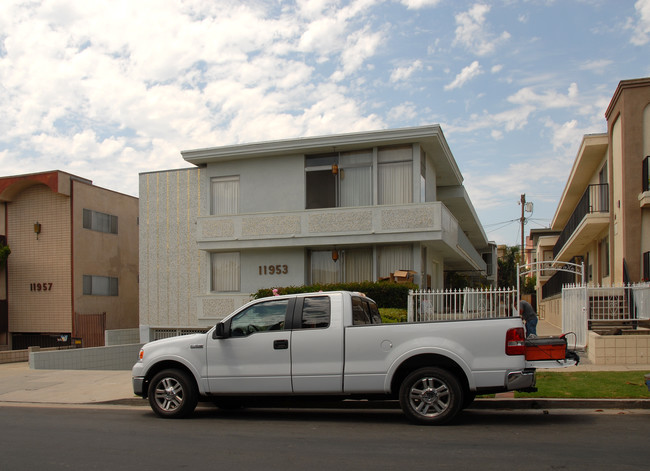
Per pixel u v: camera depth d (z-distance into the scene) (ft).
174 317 75.05
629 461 19.98
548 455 20.98
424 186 67.26
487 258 135.64
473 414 30.04
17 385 46.75
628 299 48.39
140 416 31.89
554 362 26.78
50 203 90.74
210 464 20.74
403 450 22.22
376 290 60.23
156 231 76.54
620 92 58.23
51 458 22.02
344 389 27.78
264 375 28.81
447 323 27.07
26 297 91.09
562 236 95.71
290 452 22.27
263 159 70.74
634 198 56.49
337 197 67.26
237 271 71.87
